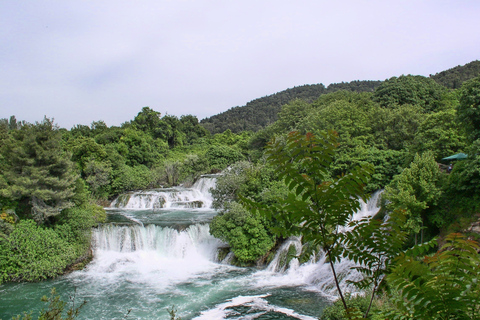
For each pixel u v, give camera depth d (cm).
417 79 6506
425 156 2275
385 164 3378
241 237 2680
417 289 362
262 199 2867
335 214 436
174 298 2130
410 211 2061
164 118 8550
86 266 2708
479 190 1997
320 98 7625
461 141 3058
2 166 2914
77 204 3112
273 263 2684
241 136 9719
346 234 457
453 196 2136
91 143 4884
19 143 2744
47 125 2880
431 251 2002
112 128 7856
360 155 3575
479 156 1961
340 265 2308
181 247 2966
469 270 357
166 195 4791
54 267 2477
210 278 2489
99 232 2983
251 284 2358
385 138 4125
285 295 2150
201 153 7244
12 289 2261
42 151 2761
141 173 5434
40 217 2694
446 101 5284
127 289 2283
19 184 2653
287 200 425
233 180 3112
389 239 449
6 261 2395
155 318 1864
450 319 352
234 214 2722
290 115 7006
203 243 3069
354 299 1603
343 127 4244
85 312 1936
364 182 427
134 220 3444
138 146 6153
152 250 3002
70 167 2975
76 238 2792
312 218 439
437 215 2148
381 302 1502
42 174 2745
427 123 3381
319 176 438
